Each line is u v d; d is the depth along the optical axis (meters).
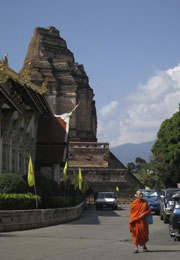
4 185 24.53
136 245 14.37
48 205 31.11
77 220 32.25
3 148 33.00
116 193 89.25
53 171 48.66
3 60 26.83
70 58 103.06
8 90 31.53
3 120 31.47
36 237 18.67
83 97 98.69
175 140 72.06
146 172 101.75
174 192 30.64
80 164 90.19
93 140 99.94
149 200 39.91
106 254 13.91
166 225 27.36
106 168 90.38
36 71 94.31
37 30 101.75
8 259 12.60
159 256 13.49
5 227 21.56
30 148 43.94
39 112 44.81
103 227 25.08
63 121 50.03
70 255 13.61
